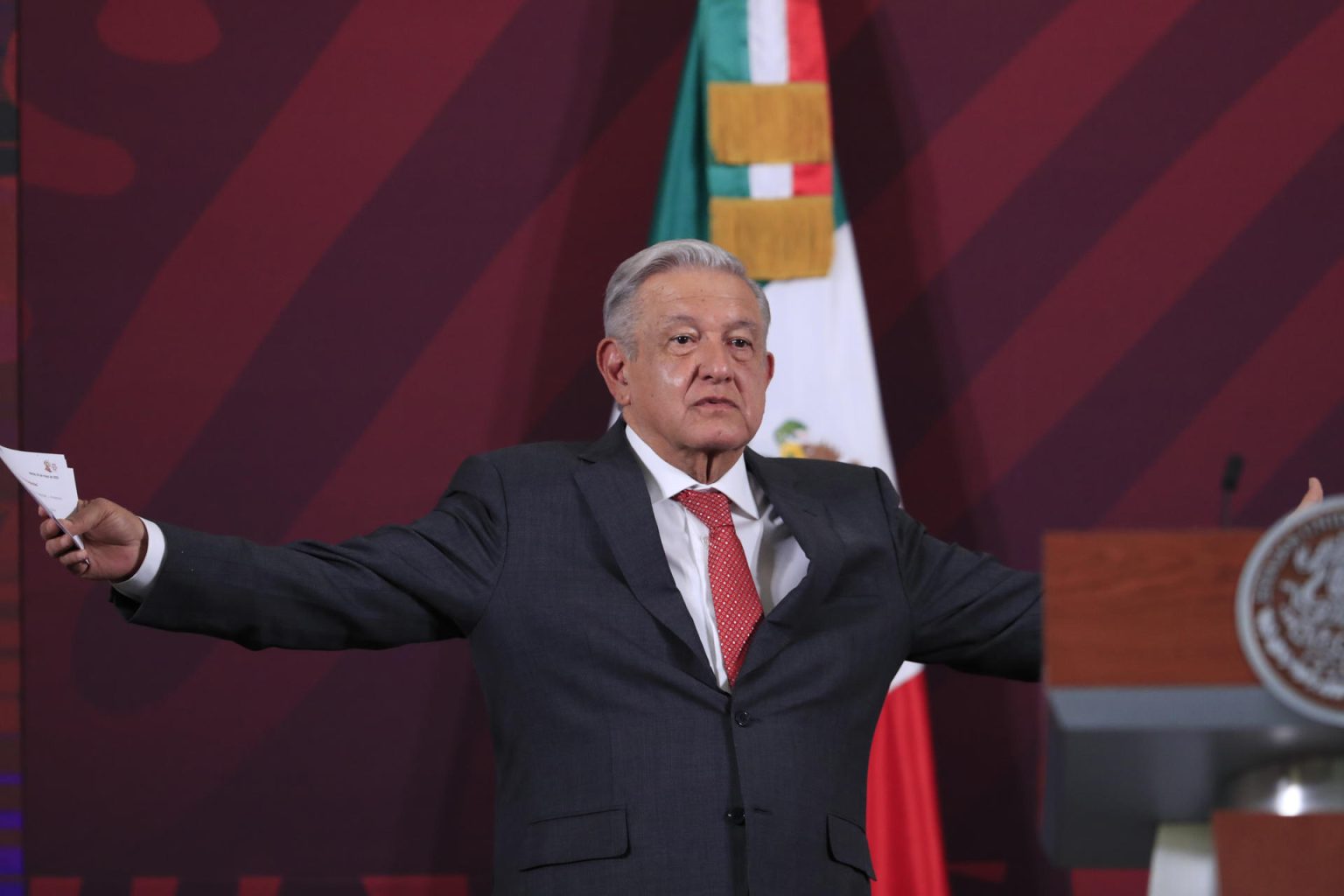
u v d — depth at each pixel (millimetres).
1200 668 4367
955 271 11453
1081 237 11461
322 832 11180
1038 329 11414
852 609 6961
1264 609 4344
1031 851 11109
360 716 11266
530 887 6125
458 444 11414
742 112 10609
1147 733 4316
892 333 11422
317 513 11375
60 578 11281
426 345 11461
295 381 11453
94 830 11141
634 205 11516
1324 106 11469
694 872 6043
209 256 11500
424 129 11586
